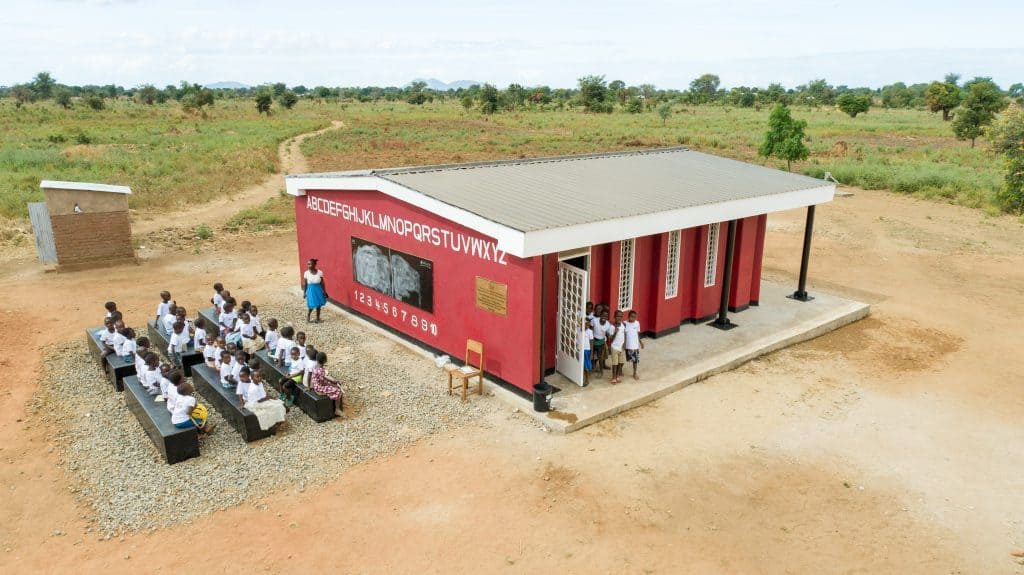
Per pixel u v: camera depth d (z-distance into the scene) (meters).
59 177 30.78
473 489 9.13
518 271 11.20
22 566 7.59
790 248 23.84
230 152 44.03
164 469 9.56
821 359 13.99
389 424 10.93
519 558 7.77
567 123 73.00
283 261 21.53
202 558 7.73
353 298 16.30
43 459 9.84
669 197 13.42
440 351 13.62
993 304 17.70
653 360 13.41
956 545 8.09
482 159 45.06
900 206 30.38
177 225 26.14
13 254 21.58
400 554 7.83
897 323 16.28
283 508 8.70
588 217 11.27
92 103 80.62
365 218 15.09
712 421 11.19
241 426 10.36
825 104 110.38
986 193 30.48
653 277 14.23
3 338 14.65
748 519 8.55
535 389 11.13
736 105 112.81
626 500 8.91
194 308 16.59
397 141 55.25
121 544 7.98
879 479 9.52
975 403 11.98
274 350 12.87
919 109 107.00
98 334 13.56
